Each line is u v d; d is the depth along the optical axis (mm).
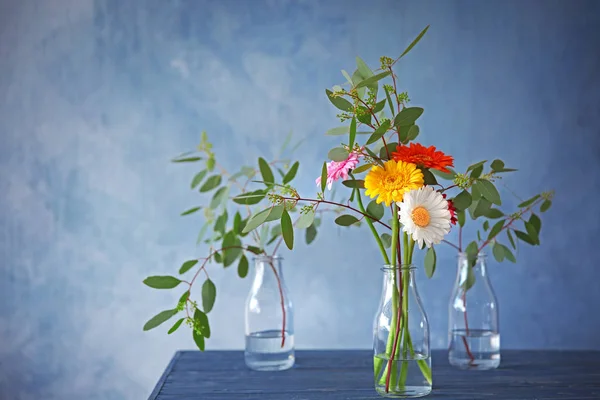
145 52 2111
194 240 2109
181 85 2113
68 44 2104
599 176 2143
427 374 1401
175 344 2115
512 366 1711
